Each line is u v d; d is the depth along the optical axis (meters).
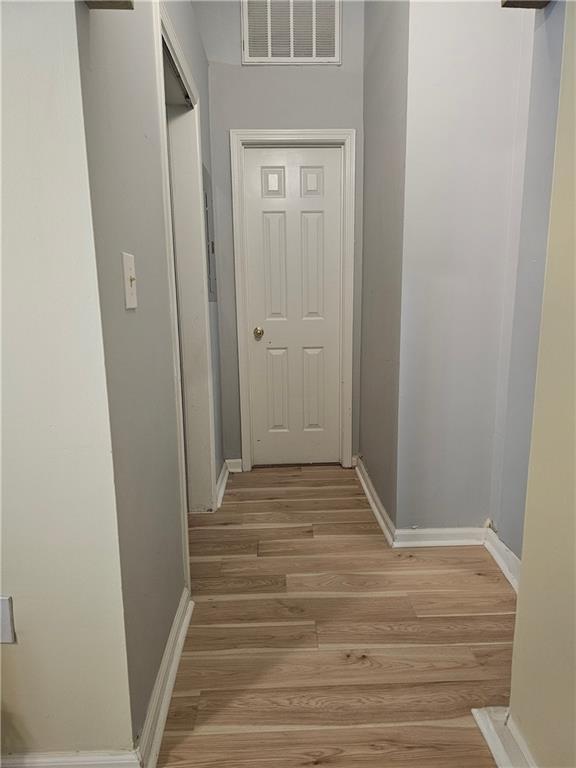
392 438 2.05
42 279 0.85
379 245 2.26
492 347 1.91
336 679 1.33
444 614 1.60
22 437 0.91
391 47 1.96
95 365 0.89
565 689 0.91
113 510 0.94
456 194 1.80
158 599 1.28
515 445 1.78
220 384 2.80
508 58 1.71
